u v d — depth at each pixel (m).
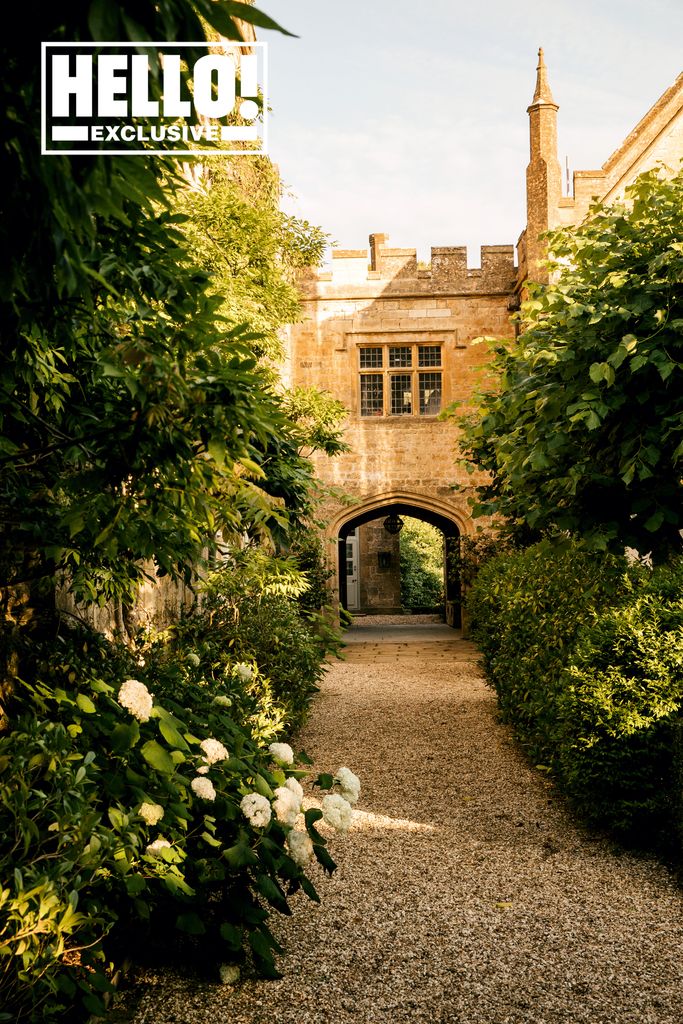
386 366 16.19
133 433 1.99
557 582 6.53
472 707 9.41
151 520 2.42
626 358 3.80
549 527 4.45
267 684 6.07
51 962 2.18
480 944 3.46
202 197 7.11
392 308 16.12
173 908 3.00
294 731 7.59
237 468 3.71
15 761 2.33
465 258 16.09
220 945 3.12
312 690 7.67
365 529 25.70
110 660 3.87
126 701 2.79
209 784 2.95
